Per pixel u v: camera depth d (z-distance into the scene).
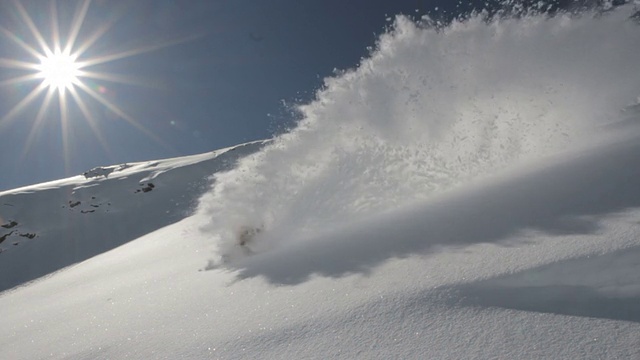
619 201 1.79
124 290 3.69
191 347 1.69
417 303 1.48
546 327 1.14
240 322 1.82
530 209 2.03
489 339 1.15
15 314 4.51
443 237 2.08
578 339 1.05
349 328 1.44
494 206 2.25
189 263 4.11
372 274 1.90
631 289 1.28
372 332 1.37
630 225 1.56
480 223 2.08
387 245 2.24
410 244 2.13
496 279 1.50
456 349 1.15
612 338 1.03
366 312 1.52
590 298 1.29
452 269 1.67
